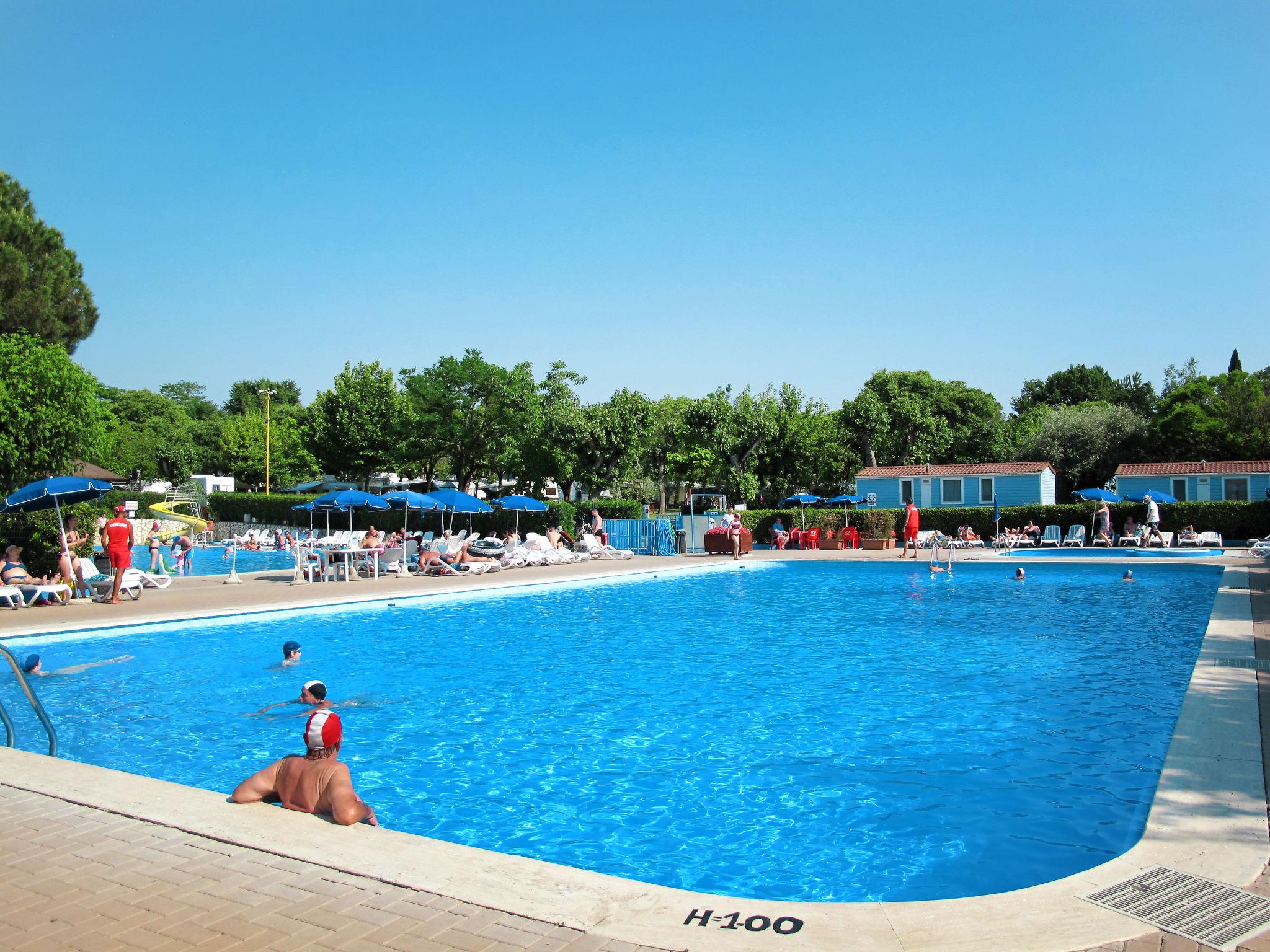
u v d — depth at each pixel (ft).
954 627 48.75
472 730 28.17
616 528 108.78
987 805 20.89
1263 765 19.70
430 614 55.47
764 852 18.45
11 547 55.52
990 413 208.44
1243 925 12.02
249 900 12.96
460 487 177.47
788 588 71.31
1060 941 11.57
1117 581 73.10
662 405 195.93
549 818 20.63
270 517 168.35
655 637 46.42
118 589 56.24
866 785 22.50
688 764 24.50
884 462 186.39
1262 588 57.67
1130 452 164.86
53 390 77.10
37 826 16.22
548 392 171.12
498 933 11.83
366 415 194.70
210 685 34.99
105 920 12.33
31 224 110.93
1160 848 14.98
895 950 11.34
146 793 18.16
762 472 160.35
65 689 34.55
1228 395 155.53
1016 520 114.62
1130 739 26.12
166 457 263.08
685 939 11.63
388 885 13.50
